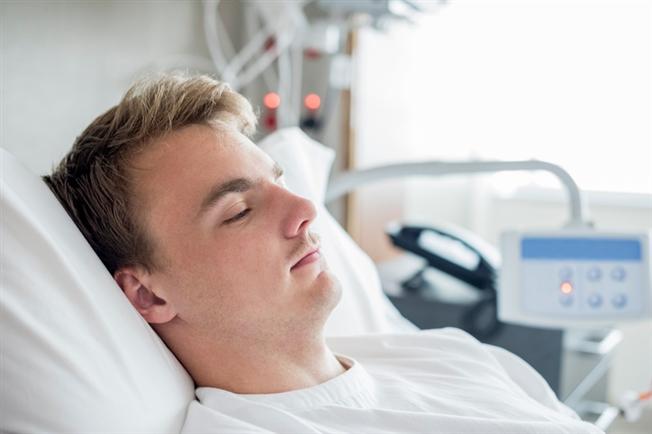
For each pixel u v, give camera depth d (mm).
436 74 2660
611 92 2432
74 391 788
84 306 850
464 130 2658
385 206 2518
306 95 2412
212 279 953
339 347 1195
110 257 985
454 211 2768
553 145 2537
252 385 980
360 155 2354
